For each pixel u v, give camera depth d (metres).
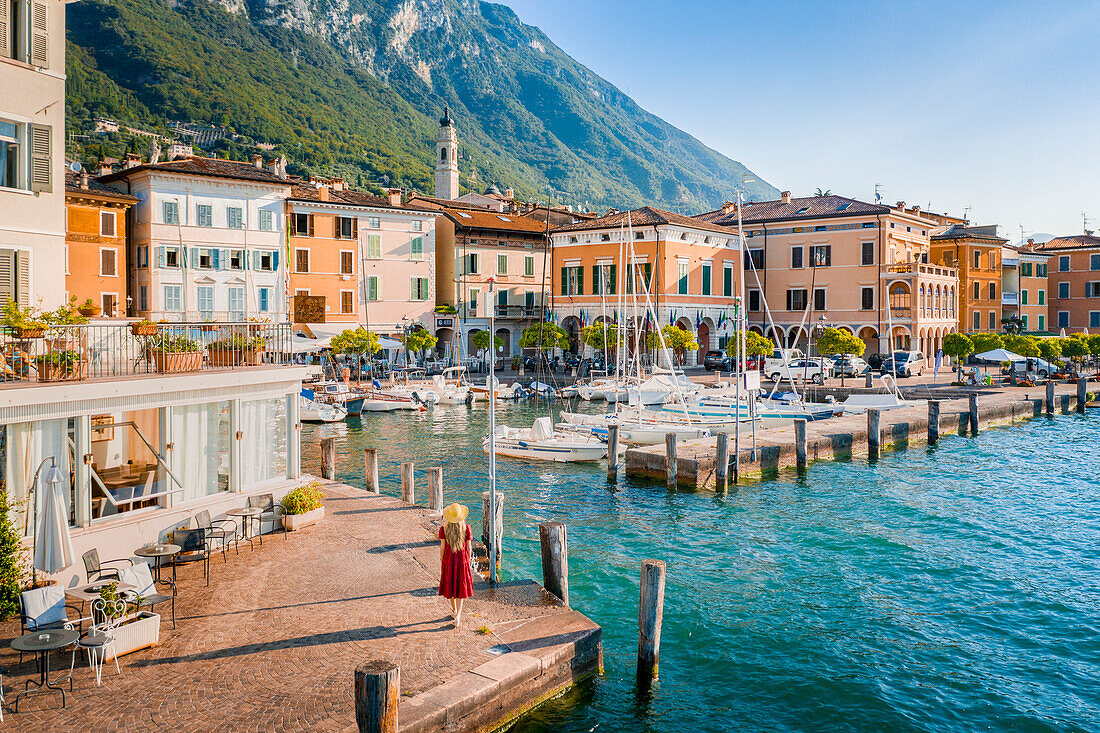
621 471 32.56
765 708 13.70
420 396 51.72
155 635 12.51
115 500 15.53
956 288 81.44
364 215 68.56
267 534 18.83
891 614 17.91
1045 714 13.65
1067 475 32.81
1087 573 20.73
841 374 61.53
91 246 52.19
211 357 19.06
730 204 86.56
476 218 78.31
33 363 15.09
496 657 12.38
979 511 26.94
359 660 12.10
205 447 17.64
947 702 14.01
